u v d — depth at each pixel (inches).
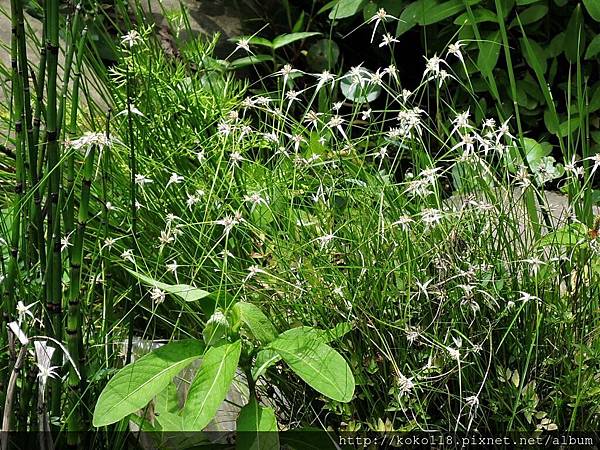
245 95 62.7
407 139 38.3
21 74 29.3
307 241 34.6
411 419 32.7
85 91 41.8
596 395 32.4
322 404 34.7
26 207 30.6
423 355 32.4
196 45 47.7
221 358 29.9
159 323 39.3
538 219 38.7
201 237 35.4
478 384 32.4
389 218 34.6
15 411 30.0
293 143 41.2
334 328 31.6
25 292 31.2
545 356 32.9
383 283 32.7
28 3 61.5
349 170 37.6
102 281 34.2
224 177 36.4
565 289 34.2
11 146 45.3
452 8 60.9
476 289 31.6
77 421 29.6
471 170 34.5
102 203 33.6
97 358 32.1
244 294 34.2
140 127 40.6
